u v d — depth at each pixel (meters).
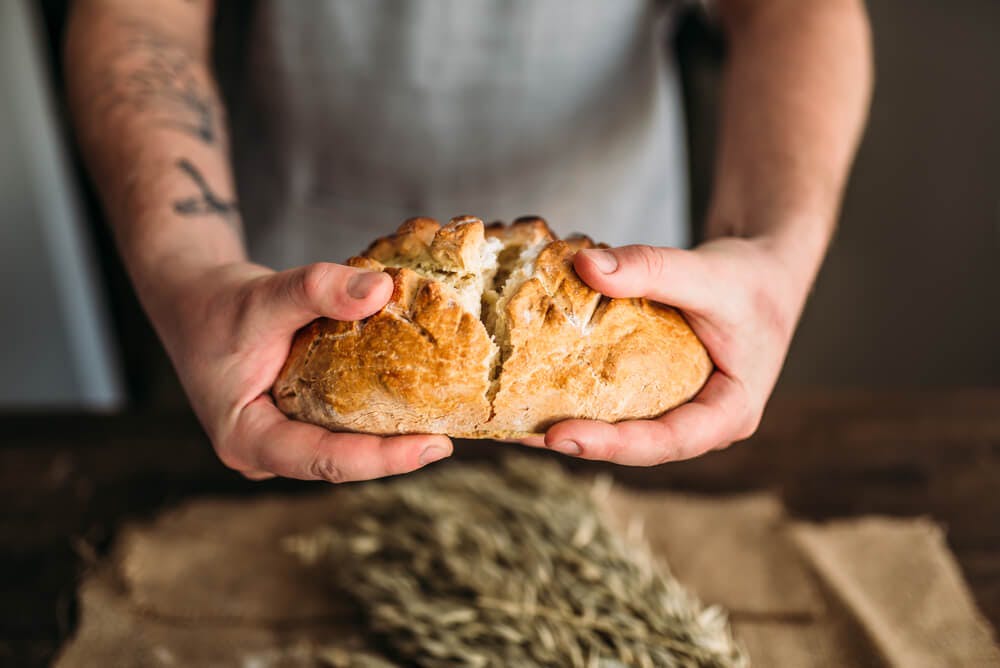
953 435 0.93
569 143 0.94
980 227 1.98
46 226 1.46
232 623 0.75
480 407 0.54
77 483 0.88
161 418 0.97
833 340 1.89
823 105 0.74
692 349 0.58
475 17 0.86
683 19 1.62
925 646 0.73
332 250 1.00
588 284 0.55
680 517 0.84
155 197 0.68
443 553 0.74
